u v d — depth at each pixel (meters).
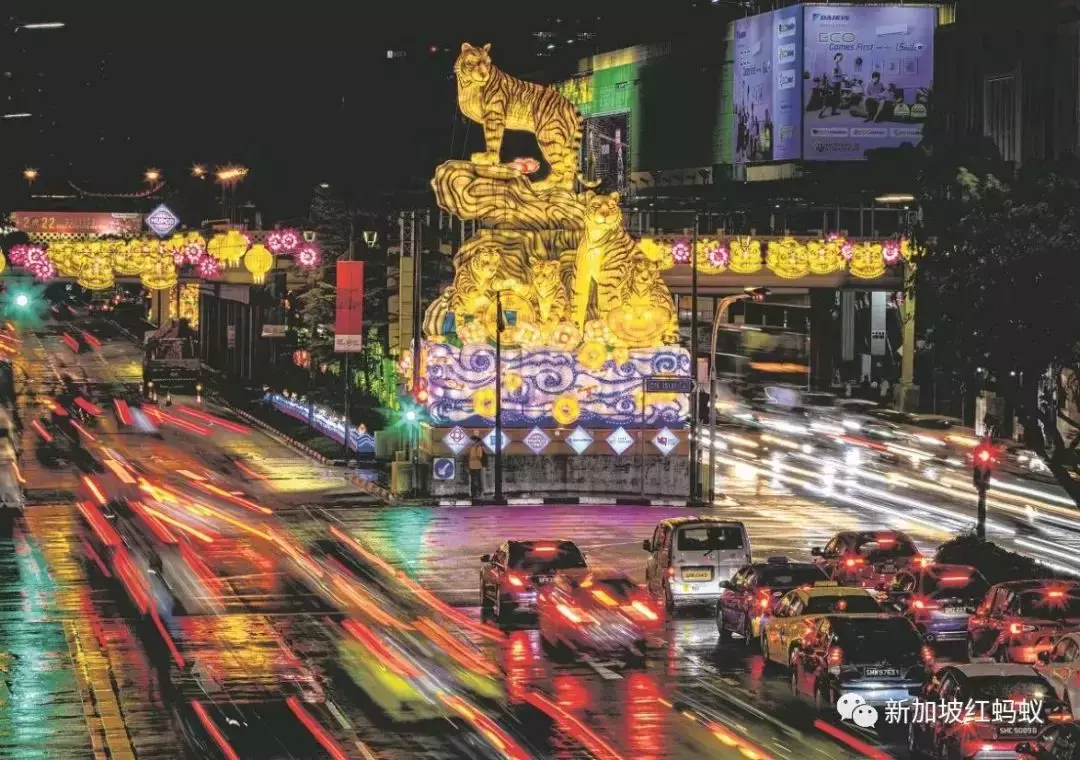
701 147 160.88
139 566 50.56
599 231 74.38
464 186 74.38
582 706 30.03
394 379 98.44
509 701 30.55
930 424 105.12
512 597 40.47
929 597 36.75
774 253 88.12
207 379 131.00
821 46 134.62
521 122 75.19
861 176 131.88
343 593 45.88
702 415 74.88
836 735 27.34
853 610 33.22
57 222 93.06
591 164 186.38
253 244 80.56
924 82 134.62
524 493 74.12
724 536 42.41
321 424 95.00
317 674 33.56
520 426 74.25
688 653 36.47
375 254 111.56
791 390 125.50
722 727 28.00
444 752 26.02
